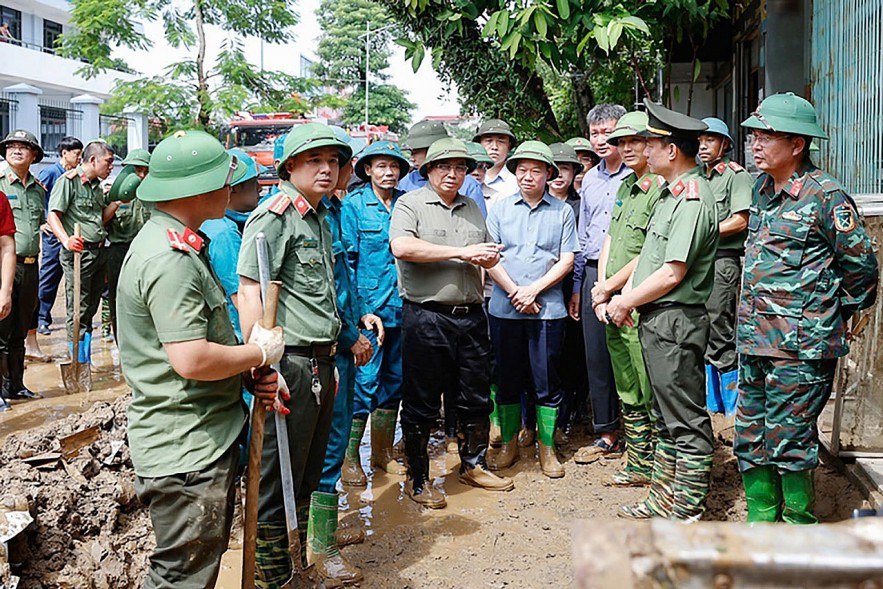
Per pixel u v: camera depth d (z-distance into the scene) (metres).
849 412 4.24
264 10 17.92
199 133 2.83
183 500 2.72
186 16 17.94
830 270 3.54
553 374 5.21
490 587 3.75
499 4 7.31
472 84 9.01
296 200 3.40
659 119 4.11
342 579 3.75
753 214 3.79
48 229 9.05
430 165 4.71
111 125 27.88
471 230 4.77
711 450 4.13
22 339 6.70
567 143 6.33
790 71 7.09
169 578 2.78
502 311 5.23
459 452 5.09
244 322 3.29
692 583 0.81
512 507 4.71
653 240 4.20
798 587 0.81
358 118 49.47
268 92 19.03
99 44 18.08
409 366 4.71
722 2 7.45
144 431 2.74
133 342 2.73
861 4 5.14
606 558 0.83
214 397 2.77
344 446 3.94
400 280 4.77
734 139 9.43
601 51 7.49
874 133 4.94
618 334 4.88
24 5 30.42
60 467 4.09
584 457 5.46
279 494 3.31
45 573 3.50
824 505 4.11
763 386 3.79
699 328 4.10
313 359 3.38
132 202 7.81
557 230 5.21
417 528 4.41
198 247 2.75
